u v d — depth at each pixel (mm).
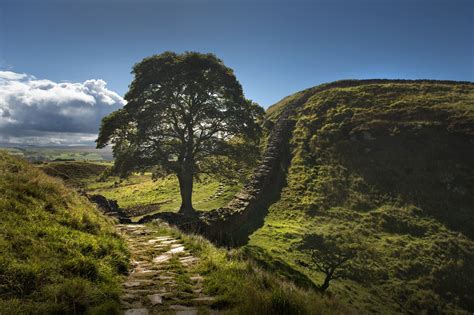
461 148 39781
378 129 45625
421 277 23609
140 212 34906
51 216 9961
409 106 49844
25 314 5258
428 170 37812
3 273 6051
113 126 27125
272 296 6867
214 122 30375
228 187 39594
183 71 28500
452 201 33312
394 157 40531
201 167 31172
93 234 10539
